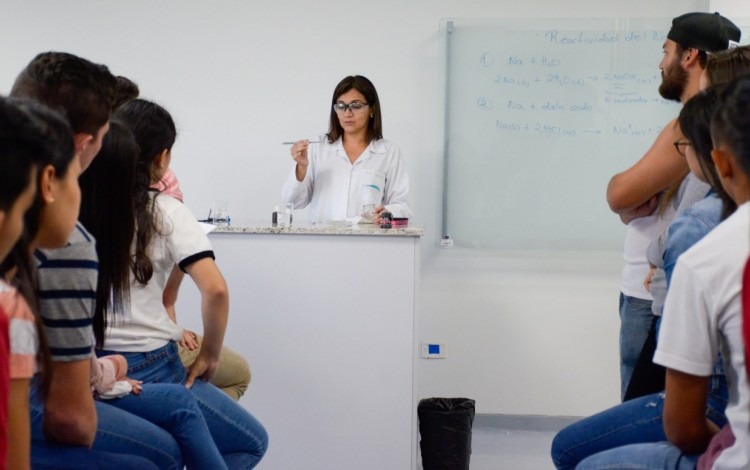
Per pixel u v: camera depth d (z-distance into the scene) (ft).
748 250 4.32
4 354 3.57
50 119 4.28
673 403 4.74
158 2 14.35
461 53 13.96
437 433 11.41
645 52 13.67
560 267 14.17
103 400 6.00
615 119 13.83
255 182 14.51
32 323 4.00
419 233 9.70
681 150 6.55
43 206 4.16
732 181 4.61
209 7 14.32
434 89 14.15
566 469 6.41
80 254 4.98
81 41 14.48
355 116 12.96
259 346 9.96
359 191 13.07
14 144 3.63
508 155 14.06
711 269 4.42
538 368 14.33
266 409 10.03
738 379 4.38
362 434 9.98
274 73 14.34
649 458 5.25
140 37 14.40
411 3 14.08
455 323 14.39
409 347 9.87
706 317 4.48
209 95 14.43
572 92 13.85
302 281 9.89
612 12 13.94
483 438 13.76
